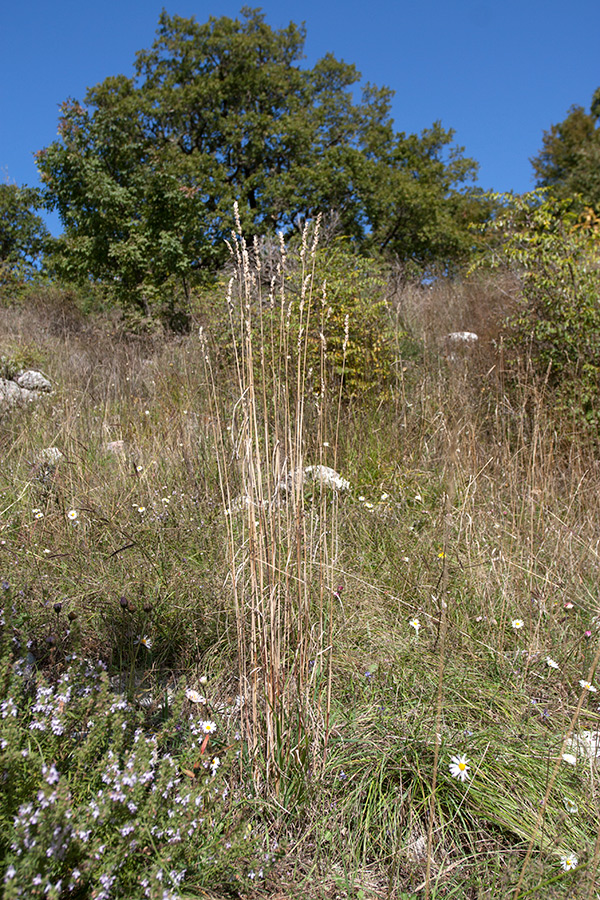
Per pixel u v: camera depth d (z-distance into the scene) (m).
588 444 4.73
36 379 7.05
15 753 1.46
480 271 10.10
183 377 6.32
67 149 13.52
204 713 2.11
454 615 2.95
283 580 2.08
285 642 1.98
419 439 5.02
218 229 18.88
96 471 4.28
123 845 1.43
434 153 26.55
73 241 13.87
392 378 6.13
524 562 3.35
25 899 1.24
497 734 2.22
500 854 1.82
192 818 1.55
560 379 5.34
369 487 4.42
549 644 2.81
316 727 2.03
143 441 5.02
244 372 2.10
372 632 2.84
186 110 20.98
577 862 1.73
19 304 13.41
